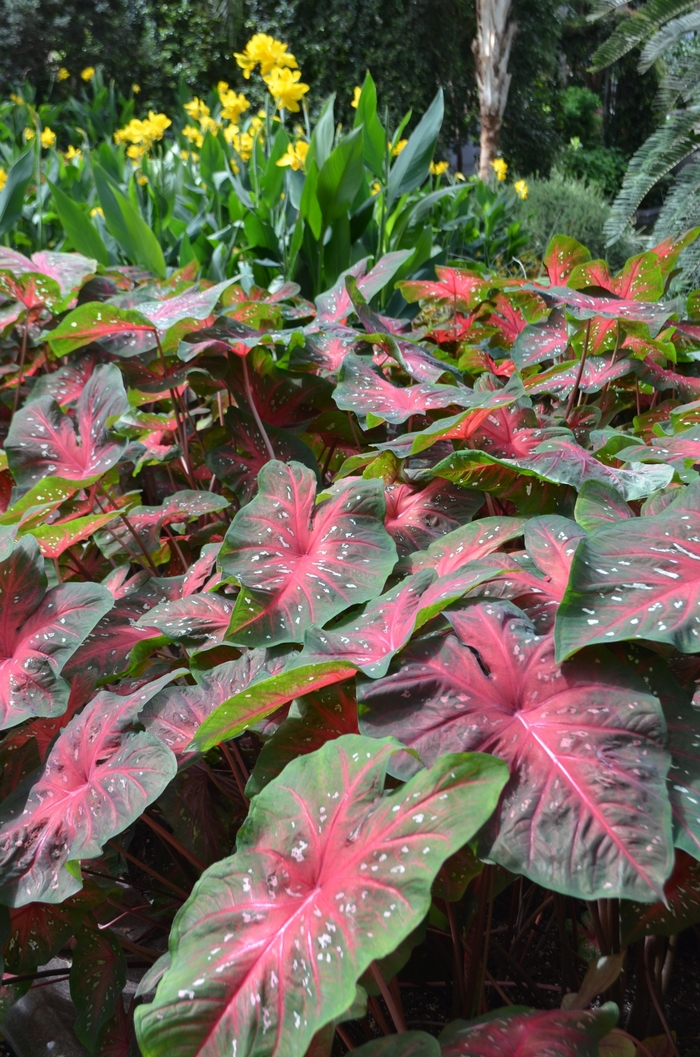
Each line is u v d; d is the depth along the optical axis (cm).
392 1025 91
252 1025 56
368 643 81
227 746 105
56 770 87
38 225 292
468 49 1098
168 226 301
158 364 142
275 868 64
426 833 59
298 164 274
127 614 112
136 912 108
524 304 172
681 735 69
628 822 61
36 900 74
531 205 673
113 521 131
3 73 1005
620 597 69
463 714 71
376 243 266
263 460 135
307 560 97
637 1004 86
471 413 103
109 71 1055
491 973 101
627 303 126
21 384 168
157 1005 57
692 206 346
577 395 146
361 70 1012
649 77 1377
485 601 81
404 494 120
